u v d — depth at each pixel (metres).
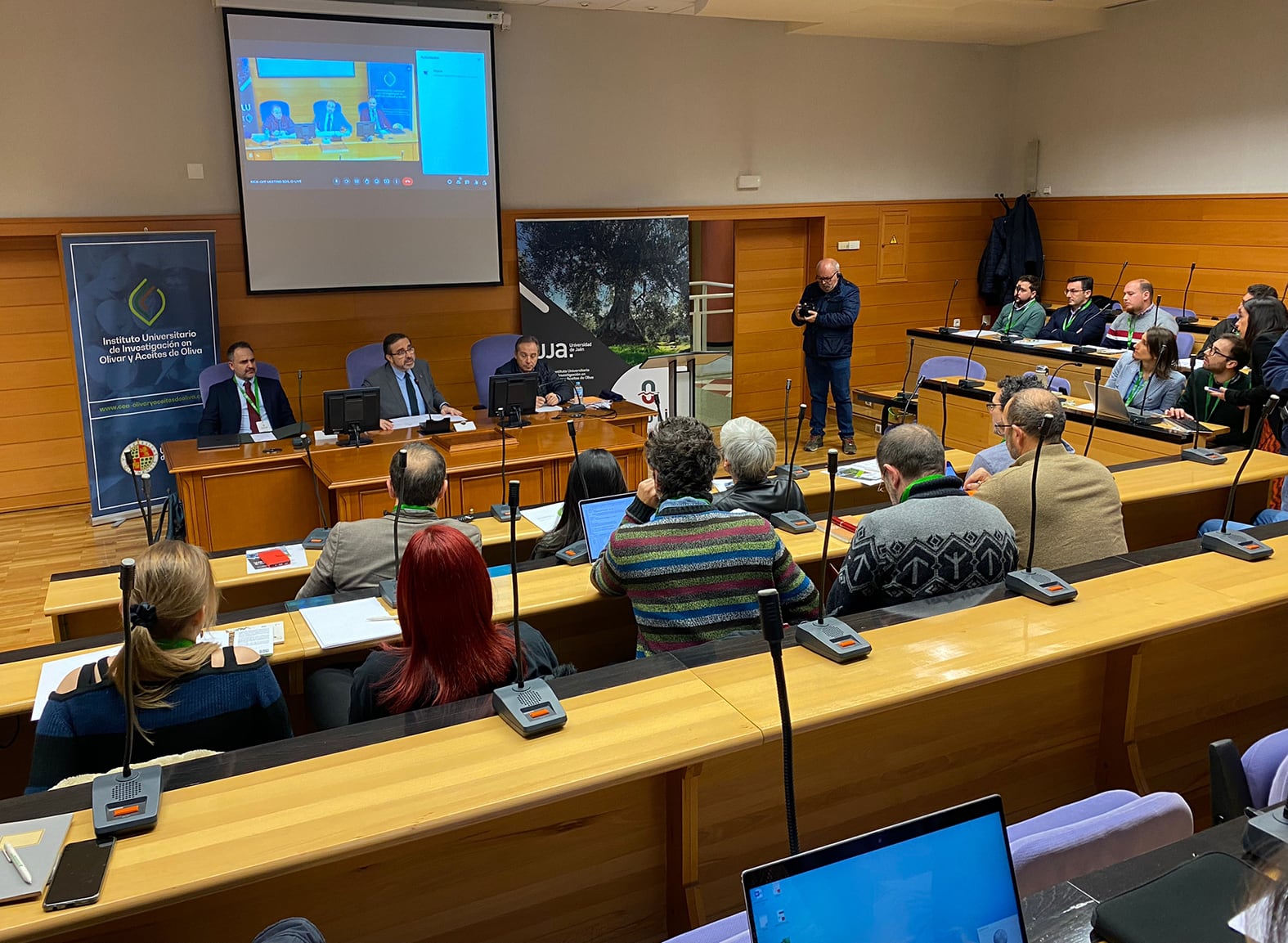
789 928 0.92
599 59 7.17
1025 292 7.68
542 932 1.68
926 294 8.97
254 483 4.67
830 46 8.01
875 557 2.15
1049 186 8.88
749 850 1.83
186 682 1.75
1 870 1.26
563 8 6.97
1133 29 7.96
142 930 1.40
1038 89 8.79
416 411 5.84
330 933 1.51
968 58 8.69
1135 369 5.69
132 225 6.05
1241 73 7.30
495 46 6.83
